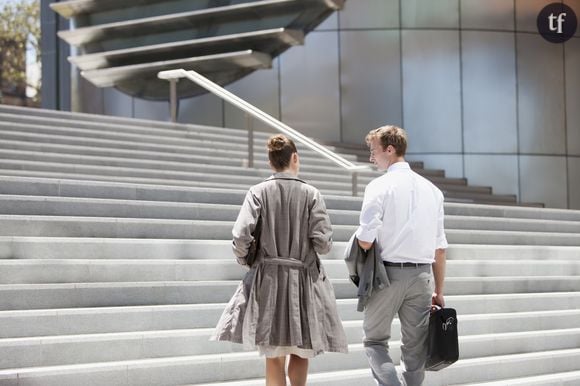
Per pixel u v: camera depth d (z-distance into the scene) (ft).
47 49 74.33
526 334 25.27
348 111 60.29
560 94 62.49
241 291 16.60
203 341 20.16
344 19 60.59
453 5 61.00
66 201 23.85
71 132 37.24
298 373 17.25
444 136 60.49
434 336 16.97
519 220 35.96
